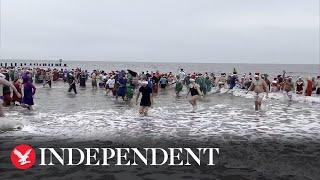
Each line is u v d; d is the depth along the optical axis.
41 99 25.23
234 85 37.06
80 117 16.94
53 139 11.83
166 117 17.38
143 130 13.77
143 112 18.14
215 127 14.70
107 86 29.61
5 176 8.21
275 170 8.95
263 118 17.48
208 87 34.97
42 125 14.50
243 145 11.46
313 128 14.72
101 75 39.44
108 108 20.69
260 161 9.69
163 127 14.52
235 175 8.55
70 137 12.21
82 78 39.75
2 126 13.55
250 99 27.88
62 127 14.13
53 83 45.72
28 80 19.42
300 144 11.67
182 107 21.77
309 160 9.84
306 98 28.38
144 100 17.95
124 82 25.58
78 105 21.92
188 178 8.30
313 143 11.84
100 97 27.58
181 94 31.81
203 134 13.14
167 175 8.50
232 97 29.72
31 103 19.48
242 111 20.20
